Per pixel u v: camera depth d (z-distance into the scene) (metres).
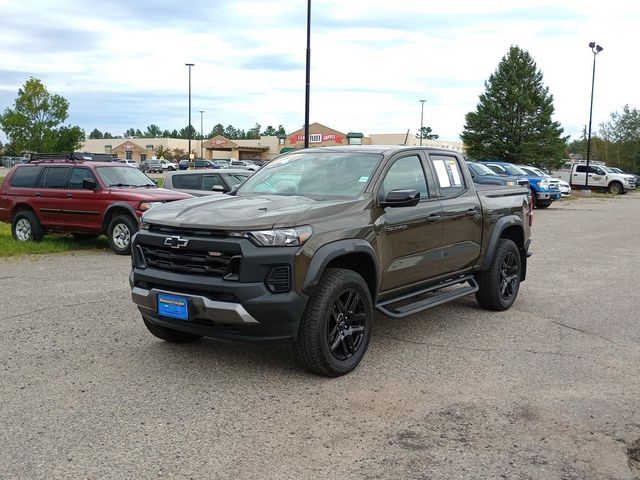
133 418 4.09
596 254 12.15
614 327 6.52
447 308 7.35
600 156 76.19
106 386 4.65
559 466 3.51
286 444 3.74
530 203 7.90
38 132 47.91
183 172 13.45
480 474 3.40
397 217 5.48
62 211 12.18
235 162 61.34
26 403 4.32
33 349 5.53
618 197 37.56
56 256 11.34
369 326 5.13
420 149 6.20
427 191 6.10
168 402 4.36
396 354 5.51
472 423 4.07
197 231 4.62
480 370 5.11
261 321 4.43
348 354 5.00
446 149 6.76
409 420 4.11
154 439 3.79
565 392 4.63
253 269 4.41
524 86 53.34
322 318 4.64
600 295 8.16
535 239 14.74
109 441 3.75
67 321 6.48
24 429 3.91
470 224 6.54
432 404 4.38
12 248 11.72
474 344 5.85
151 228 4.97
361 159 5.73
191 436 3.84
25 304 7.25
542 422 4.09
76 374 4.90
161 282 4.77
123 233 11.45
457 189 6.60
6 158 79.50
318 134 62.19
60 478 3.32
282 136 89.44
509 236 7.68
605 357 5.49
